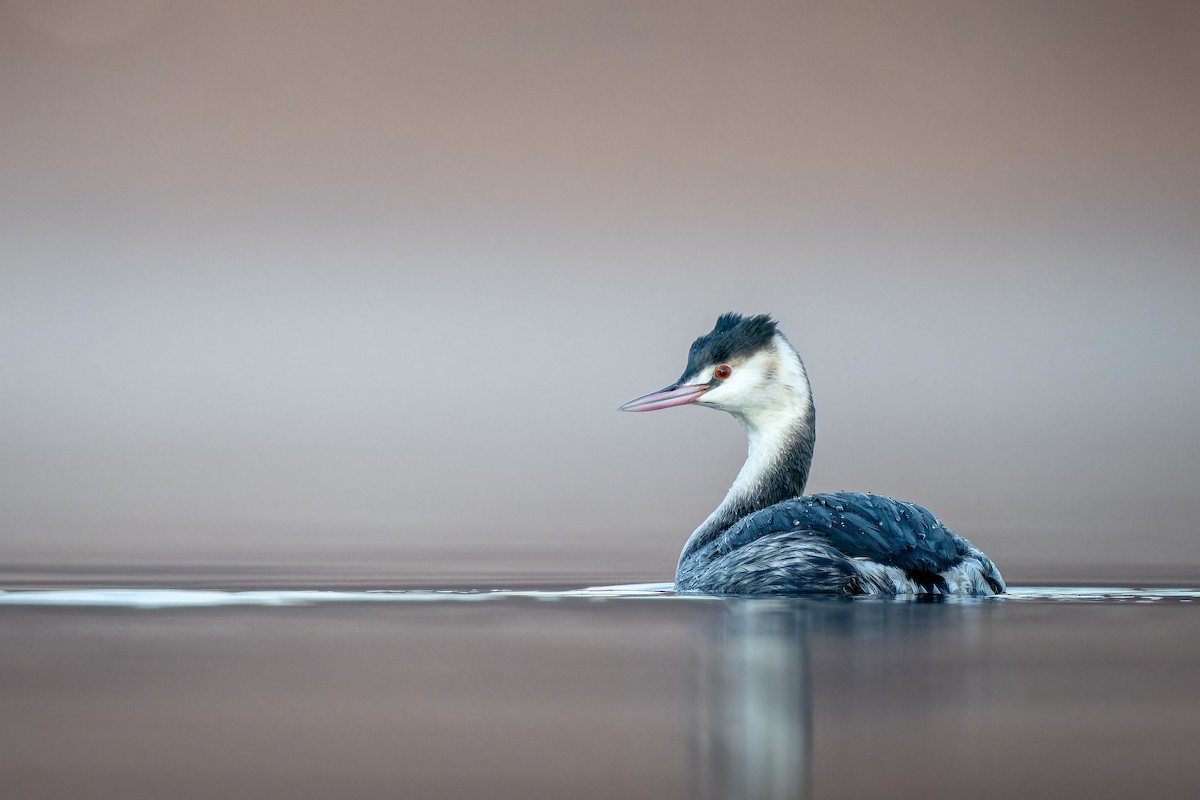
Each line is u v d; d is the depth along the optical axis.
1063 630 9.79
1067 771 6.43
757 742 6.91
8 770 6.41
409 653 8.96
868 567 11.37
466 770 6.44
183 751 6.73
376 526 18.80
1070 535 17.52
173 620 10.34
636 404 13.20
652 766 6.50
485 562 14.65
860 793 6.11
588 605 11.13
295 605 11.22
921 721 7.28
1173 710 7.51
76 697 7.75
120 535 17.28
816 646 9.18
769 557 11.60
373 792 6.12
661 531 18.48
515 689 7.97
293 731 7.09
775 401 13.05
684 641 9.38
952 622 10.12
